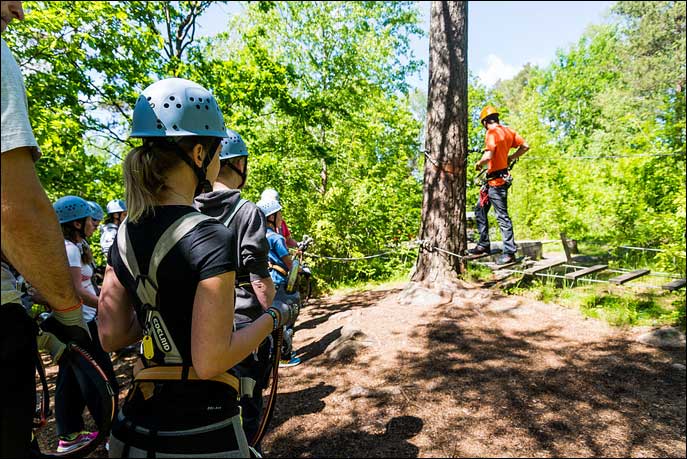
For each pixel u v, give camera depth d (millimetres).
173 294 1177
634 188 8641
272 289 2479
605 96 31141
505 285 7191
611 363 4766
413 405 4098
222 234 1215
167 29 9391
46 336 1216
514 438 3590
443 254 7137
